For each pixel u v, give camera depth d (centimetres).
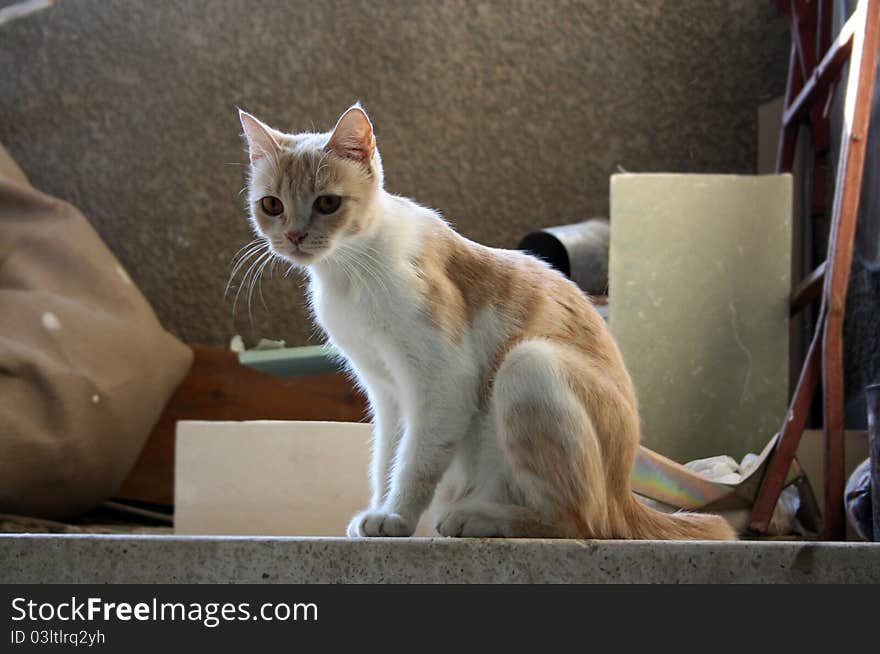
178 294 374
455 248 180
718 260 276
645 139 367
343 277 177
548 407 160
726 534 177
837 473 226
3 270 335
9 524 288
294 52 373
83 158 376
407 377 171
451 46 371
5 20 357
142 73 375
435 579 138
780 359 273
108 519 347
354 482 244
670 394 273
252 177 190
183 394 362
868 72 231
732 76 366
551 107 369
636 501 174
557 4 369
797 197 334
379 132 371
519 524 159
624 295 275
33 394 302
